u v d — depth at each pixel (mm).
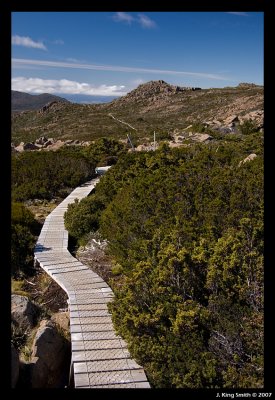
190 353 4332
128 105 95938
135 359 4754
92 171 21328
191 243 5789
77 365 4836
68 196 15977
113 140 27969
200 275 5109
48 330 5582
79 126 71000
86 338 5453
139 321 4602
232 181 7656
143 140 36938
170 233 6098
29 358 5168
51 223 12117
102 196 12445
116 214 8961
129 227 7867
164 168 10625
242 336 4297
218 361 4266
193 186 8266
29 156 20859
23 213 11922
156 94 99750
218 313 4613
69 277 7797
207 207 6977
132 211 8375
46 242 10273
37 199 16219
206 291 5070
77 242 10664
